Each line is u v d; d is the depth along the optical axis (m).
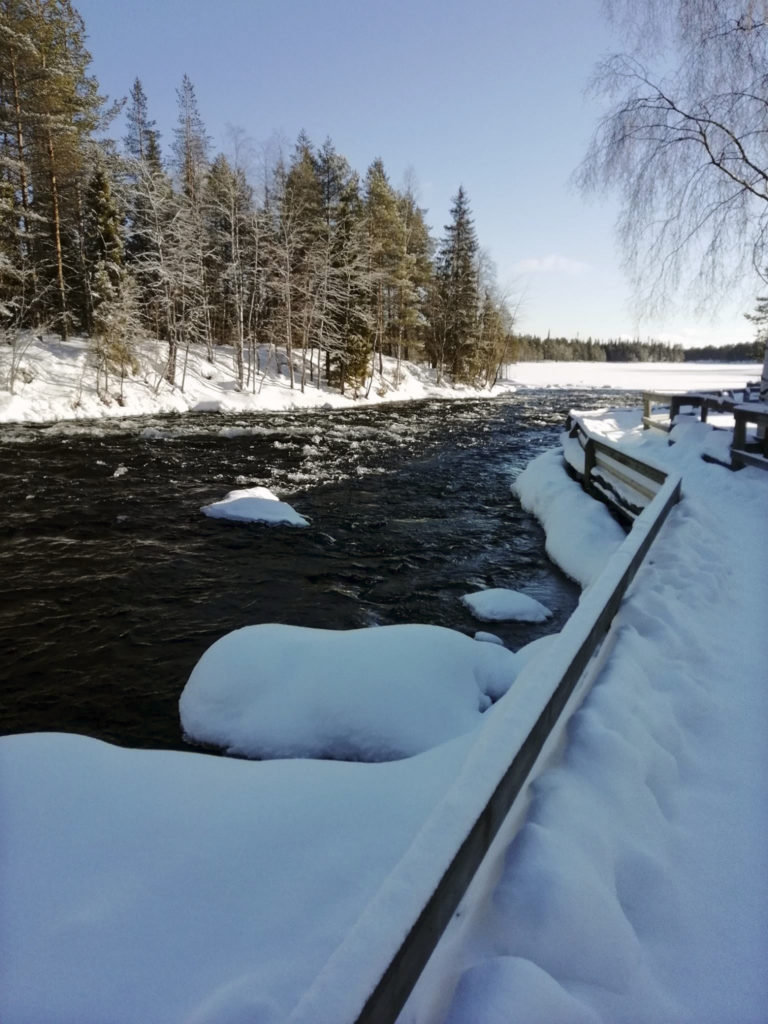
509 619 5.91
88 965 1.65
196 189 30.45
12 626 5.66
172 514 9.63
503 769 1.53
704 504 5.89
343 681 3.62
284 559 7.73
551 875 1.52
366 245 34.72
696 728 2.59
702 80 8.90
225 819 2.31
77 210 29.98
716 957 1.54
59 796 2.44
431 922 1.17
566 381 63.78
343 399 32.16
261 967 1.60
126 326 24.08
